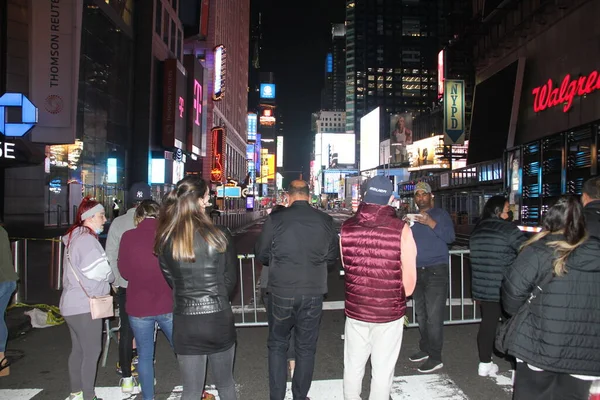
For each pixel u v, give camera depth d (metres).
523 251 3.35
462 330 7.74
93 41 34.50
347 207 141.50
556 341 3.16
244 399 5.06
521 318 3.34
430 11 198.88
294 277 4.37
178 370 5.92
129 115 41.69
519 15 37.41
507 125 38.72
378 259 3.91
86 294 4.47
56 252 10.84
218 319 3.54
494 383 5.40
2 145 20.03
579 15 30.31
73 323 4.46
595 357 3.14
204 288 3.52
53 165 29.83
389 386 4.02
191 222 3.52
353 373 4.10
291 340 5.80
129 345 5.16
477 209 42.41
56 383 5.51
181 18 58.22
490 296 5.44
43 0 25.86
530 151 16.94
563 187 14.73
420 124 97.44
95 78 35.00
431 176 57.00
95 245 4.44
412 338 7.33
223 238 3.58
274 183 188.38
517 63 37.84
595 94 28.34
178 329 3.53
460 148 64.31
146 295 4.23
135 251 4.17
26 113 20.44
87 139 34.03
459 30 51.81
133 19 42.12
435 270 5.74
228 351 3.68
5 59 24.91
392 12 197.62
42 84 25.84
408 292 4.00
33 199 26.58
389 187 4.07
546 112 33.91
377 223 3.97
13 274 5.75
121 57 39.88
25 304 8.91
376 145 135.75
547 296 3.21
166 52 49.16
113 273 4.81
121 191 40.09
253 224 51.81
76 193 32.12
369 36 196.25
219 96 69.88
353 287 4.02
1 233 5.70
